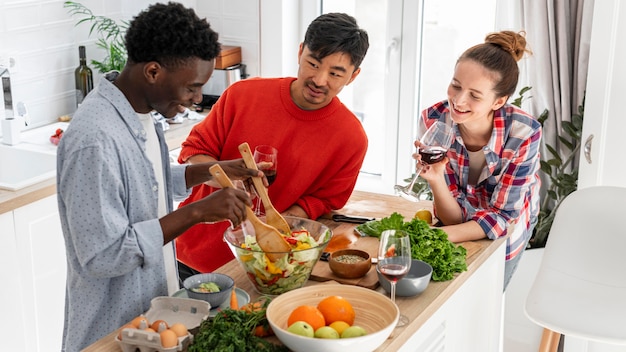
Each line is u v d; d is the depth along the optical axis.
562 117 3.54
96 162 1.84
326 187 2.66
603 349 3.27
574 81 3.53
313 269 2.25
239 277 2.24
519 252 2.85
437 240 2.26
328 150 2.58
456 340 2.43
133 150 1.95
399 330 1.94
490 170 2.54
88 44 4.13
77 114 1.90
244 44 4.27
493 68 2.37
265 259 2.04
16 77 3.75
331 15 2.41
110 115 1.91
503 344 3.58
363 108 4.25
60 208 1.95
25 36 3.77
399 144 4.17
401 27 3.98
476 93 2.39
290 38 4.22
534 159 2.51
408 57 4.01
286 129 2.58
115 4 4.25
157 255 1.95
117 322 2.02
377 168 4.32
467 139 2.59
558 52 3.49
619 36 3.06
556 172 3.67
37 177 3.24
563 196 3.55
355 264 2.18
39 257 3.28
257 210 2.44
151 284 2.06
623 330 2.70
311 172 2.59
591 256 2.95
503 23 3.65
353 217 2.64
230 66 4.21
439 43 4.00
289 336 1.74
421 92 4.12
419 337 2.13
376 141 4.27
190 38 1.88
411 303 2.09
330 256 2.25
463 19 3.91
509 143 2.50
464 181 2.65
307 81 2.43
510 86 2.41
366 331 1.90
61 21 3.94
